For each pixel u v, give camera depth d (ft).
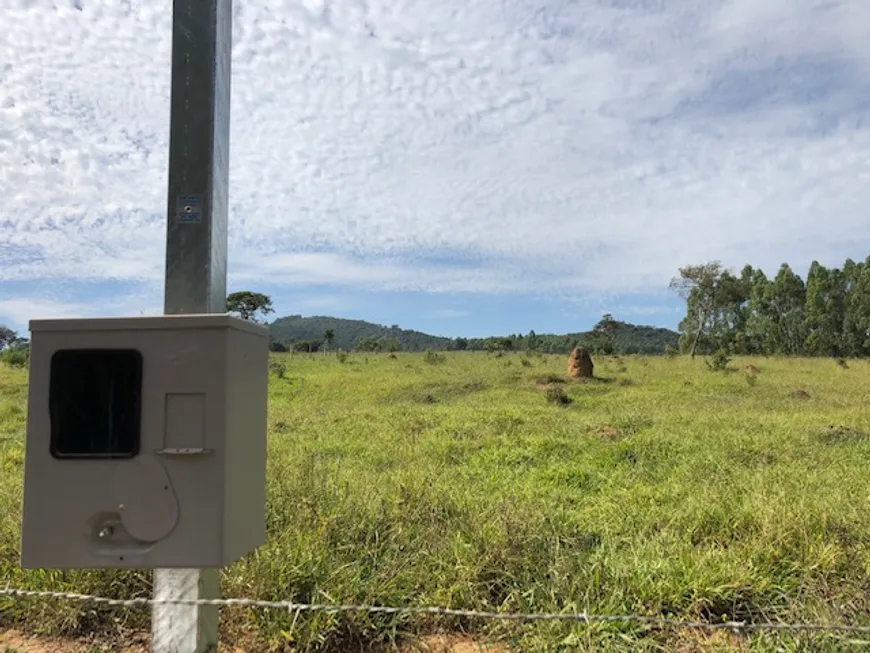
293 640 9.75
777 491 17.56
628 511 17.08
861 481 19.63
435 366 85.61
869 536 13.61
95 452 6.02
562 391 54.34
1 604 10.91
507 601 10.87
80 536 6.04
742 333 176.14
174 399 6.03
